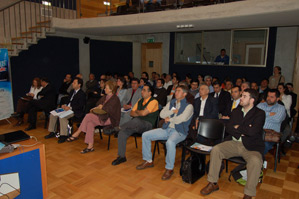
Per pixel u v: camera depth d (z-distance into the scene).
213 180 2.62
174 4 5.96
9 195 2.10
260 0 4.13
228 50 7.42
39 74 7.40
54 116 4.38
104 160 3.50
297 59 6.35
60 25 6.51
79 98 4.29
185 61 8.47
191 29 6.55
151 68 9.64
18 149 2.14
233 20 4.97
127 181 2.89
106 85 3.82
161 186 2.79
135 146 4.11
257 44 6.88
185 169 2.83
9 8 6.52
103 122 3.81
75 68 8.31
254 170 2.38
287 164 3.44
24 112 5.28
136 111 3.45
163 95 5.37
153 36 9.10
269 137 2.96
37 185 2.29
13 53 6.20
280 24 5.53
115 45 9.27
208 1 5.30
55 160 3.47
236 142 2.73
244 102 2.69
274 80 5.96
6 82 4.61
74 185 2.77
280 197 2.56
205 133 3.00
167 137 3.18
